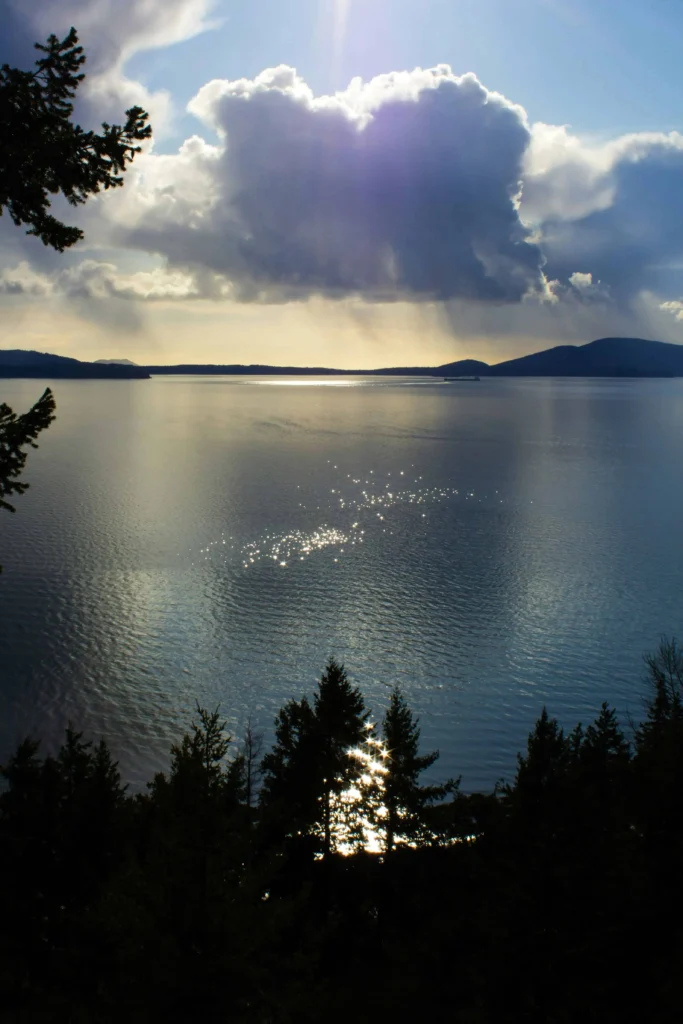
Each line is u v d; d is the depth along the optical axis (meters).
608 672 57.88
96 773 26.12
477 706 53.25
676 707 34.59
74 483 133.12
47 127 11.01
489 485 133.25
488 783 44.59
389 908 27.12
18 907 21.47
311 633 64.94
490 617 68.81
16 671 57.44
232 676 57.19
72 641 62.59
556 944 17.97
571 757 29.53
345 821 30.02
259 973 13.83
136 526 99.31
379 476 142.12
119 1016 13.59
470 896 25.28
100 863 23.95
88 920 17.53
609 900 18.09
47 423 11.96
